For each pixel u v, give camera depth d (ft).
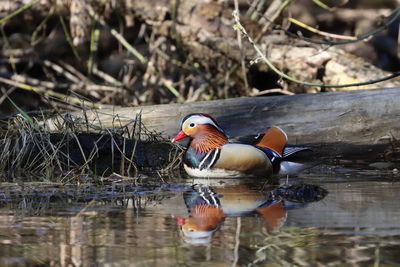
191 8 47.32
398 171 33.47
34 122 35.81
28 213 23.12
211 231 20.18
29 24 55.93
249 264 16.96
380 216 22.09
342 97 36.37
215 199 25.81
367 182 30.07
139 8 48.83
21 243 18.97
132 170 33.91
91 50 51.34
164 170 34.14
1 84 54.60
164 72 52.42
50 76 55.47
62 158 34.01
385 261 17.15
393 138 35.96
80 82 52.90
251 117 36.42
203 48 47.60
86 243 18.89
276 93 48.29
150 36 56.08
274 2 48.96
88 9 51.01
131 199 25.93
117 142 34.96
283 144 33.47
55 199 25.98
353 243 18.74
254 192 27.68
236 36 46.65
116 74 57.62
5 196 26.68
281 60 44.98
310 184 28.99
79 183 29.99
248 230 20.29
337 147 36.22
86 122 35.14
